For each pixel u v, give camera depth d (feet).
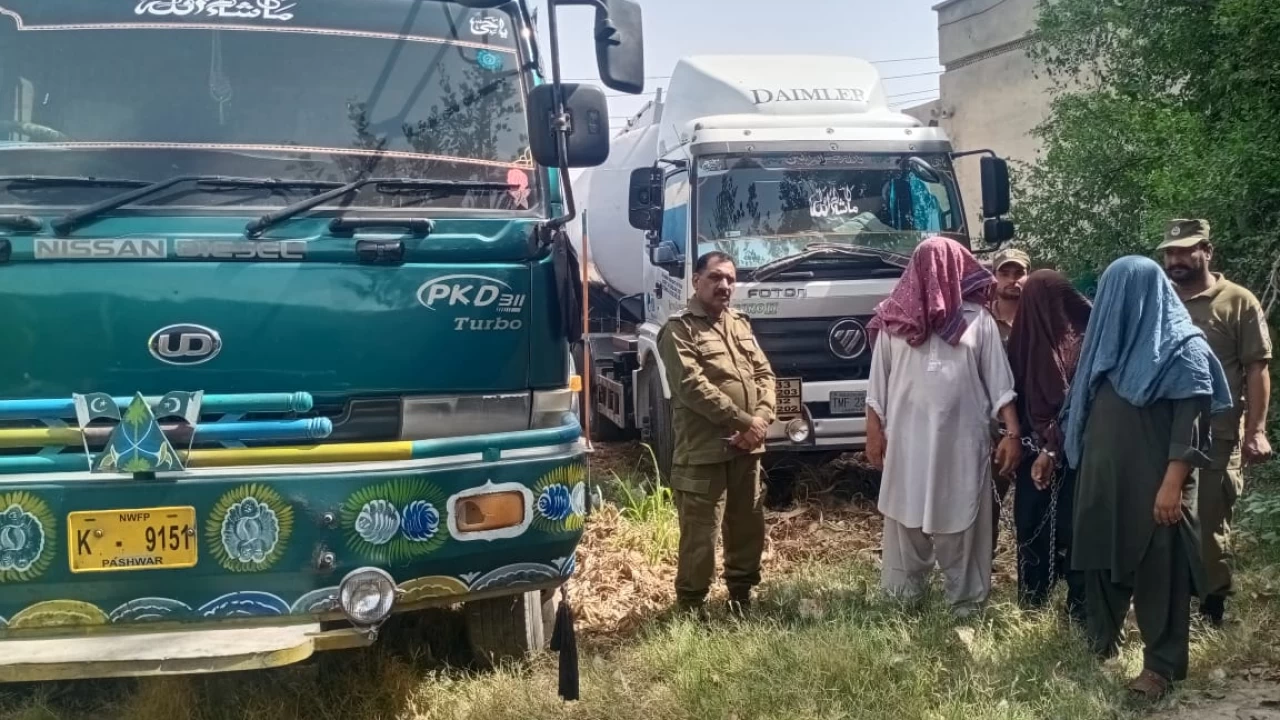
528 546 13.09
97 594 11.89
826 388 25.82
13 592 11.81
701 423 17.52
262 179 12.85
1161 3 28.81
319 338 12.59
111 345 12.15
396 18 14.06
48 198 12.44
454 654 16.34
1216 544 16.35
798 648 15.31
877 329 18.26
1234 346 16.83
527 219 13.53
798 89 28.86
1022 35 56.08
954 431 17.15
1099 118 30.81
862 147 27.17
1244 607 16.99
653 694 14.53
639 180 29.14
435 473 12.54
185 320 12.29
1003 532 23.44
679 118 31.19
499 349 13.23
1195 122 26.63
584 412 28.40
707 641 16.06
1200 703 14.07
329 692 14.65
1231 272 25.57
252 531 12.02
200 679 14.80
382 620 12.37
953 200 27.35
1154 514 13.92
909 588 17.95
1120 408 14.26
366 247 12.68
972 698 14.25
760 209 26.61
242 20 13.60
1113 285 14.48
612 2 14.16
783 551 23.12
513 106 14.19
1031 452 17.38
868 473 29.30
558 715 14.02
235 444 12.30
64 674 11.09
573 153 13.32
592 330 39.91
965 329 17.24
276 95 13.43
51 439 11.91
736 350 18.12
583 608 19.15
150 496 11.87
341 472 12.22
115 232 12.27
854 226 26.71
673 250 27.37
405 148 13.58
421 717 14.24
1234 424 16.52
